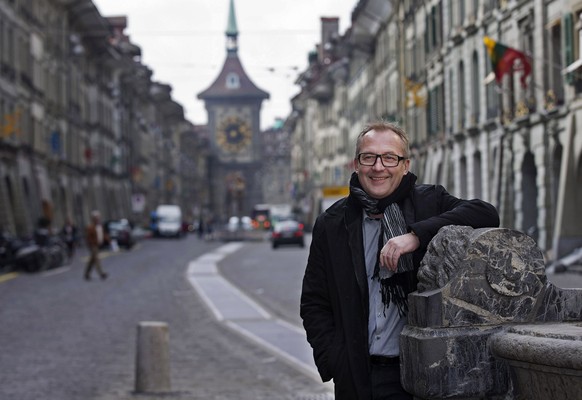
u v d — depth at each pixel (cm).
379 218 429
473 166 3878
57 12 6750
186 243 7825
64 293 2761
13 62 5384
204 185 18112
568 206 2792
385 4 5738
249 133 18325
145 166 11431
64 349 1548
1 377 1251
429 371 365
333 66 8400
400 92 5316
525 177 3250
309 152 11450
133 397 1080
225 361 1412
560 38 2933
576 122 2747
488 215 409
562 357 303
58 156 6538
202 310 2266
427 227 399
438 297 367
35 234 3988
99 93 8462
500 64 2836
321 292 441
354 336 421
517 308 370
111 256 5303
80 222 7462
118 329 1853
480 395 365
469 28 3794
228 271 3897
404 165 429
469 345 364
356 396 420
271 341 1653
